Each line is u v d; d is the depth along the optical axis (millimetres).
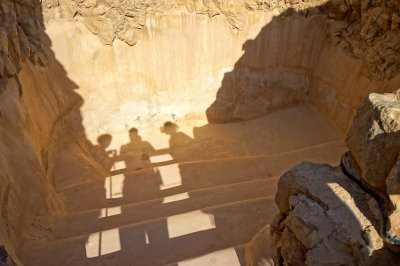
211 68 12297
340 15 11352
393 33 9820
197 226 6664
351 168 4121
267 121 12758
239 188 8273
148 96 12125
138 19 11062
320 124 12297
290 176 4434
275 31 12117
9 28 8227
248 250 5621
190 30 11695
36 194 7113
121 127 11945
